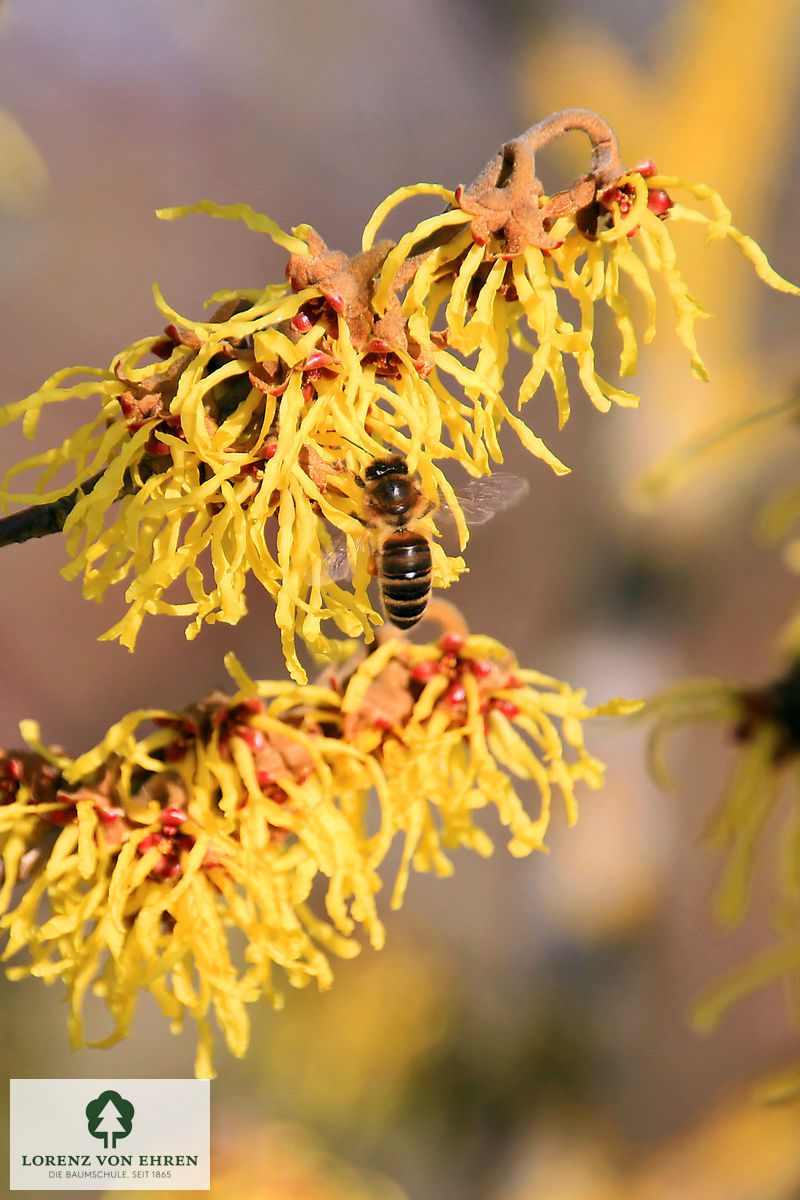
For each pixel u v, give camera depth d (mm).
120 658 748
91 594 333
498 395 335
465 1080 478
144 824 344
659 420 468
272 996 344
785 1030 459
